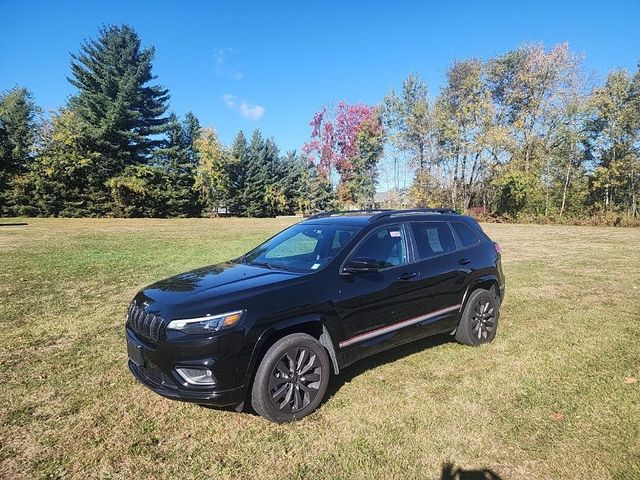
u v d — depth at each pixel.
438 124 40.72
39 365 4.50
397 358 4.72
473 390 3.91
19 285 8.32
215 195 57.16
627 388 3.88
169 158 50.06
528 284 8.47
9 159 42.19
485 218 36.81
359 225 4.47
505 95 39.56
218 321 3.21
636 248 14.31
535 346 5.02
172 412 3.59
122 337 5.38
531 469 2.79
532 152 37.56
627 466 2.79
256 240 17.23
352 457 2.96
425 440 3.14
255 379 3.35
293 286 3.64
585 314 6.33
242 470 2.83
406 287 4.34
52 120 43.31
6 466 2.86
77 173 42.28
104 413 3.55
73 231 22.19
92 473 2.80
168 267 10.38
